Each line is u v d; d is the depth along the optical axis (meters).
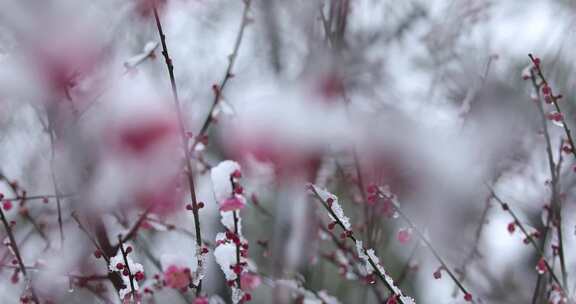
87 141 2.62
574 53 4.34
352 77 4.05
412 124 3.29
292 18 3.35
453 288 3.07
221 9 3.91
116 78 2.51
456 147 3.11
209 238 3.09
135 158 2.59
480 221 2.94
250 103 3.03
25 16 2.39
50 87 2.45
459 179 3.12
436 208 3.15
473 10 4.21
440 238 3.27
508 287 4.52
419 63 4.21
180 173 2.56
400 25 4.26
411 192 3.14
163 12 3.10
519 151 3.77
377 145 3.08
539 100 2.52
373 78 4.14
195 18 3.97
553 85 4.33
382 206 2.77
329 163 3.14
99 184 2.59
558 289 2.47
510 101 3.54
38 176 3.12
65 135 2.56
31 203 3.09
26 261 2.90
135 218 2.74
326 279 3.42
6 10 2.36
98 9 2.72
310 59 2.99
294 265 3.05
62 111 2.55
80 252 2.81
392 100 4.18
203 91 3.68
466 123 3.11
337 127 2.98
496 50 4.12
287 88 3.07
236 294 2.10
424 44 4.18
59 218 2.62
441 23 4.23
